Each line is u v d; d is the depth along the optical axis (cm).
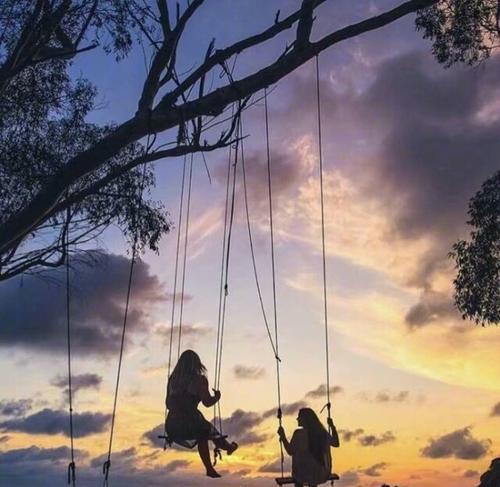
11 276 1395
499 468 1215
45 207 895
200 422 872
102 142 892
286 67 900
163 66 910
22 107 1434
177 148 938
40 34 980
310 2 886
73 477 838
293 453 983
